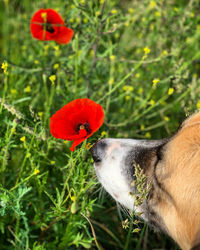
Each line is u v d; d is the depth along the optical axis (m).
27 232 0.93
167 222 0.94
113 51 1.13
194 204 0.90
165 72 1.18
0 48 1.29
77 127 0.92
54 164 0.99
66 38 1.04
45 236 1.00
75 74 1.06
